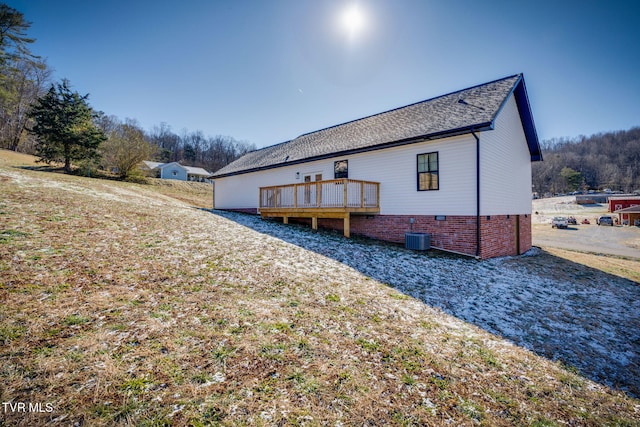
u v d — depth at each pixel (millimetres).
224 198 21359
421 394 2941
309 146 16016
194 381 2678
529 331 4992
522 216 12945
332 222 13633
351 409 2598
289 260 7234
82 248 5766
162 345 3158
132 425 2115
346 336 3926
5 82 27656
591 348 4668
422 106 13047
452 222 9727
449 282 6977
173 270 5445
